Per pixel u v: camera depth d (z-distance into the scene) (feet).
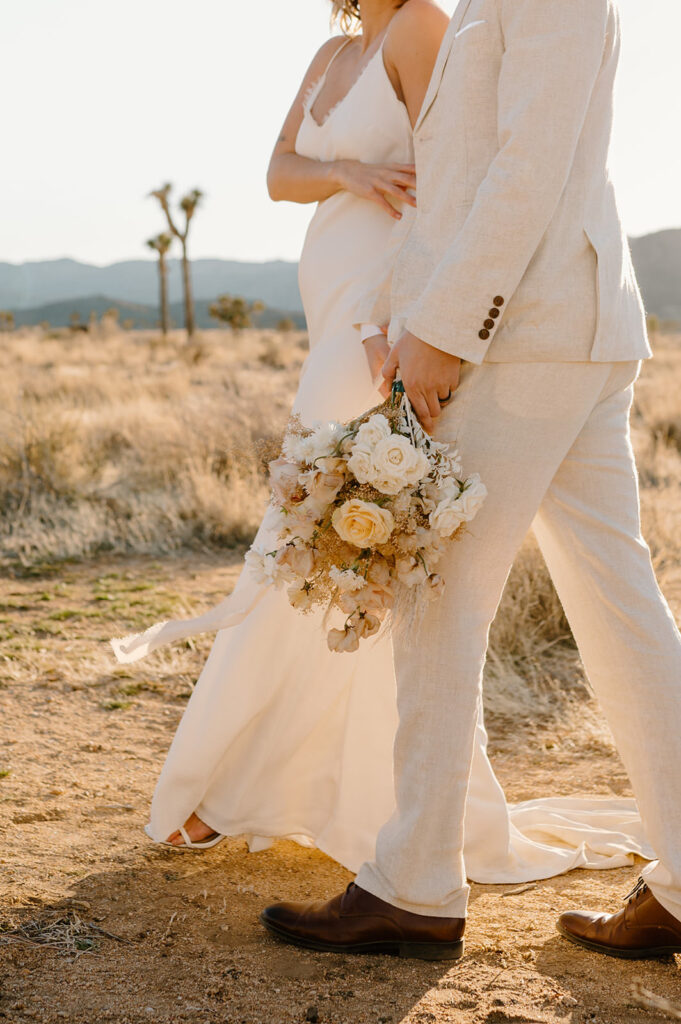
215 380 72.49
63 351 115.75
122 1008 6.31
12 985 6.53
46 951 7.00
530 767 11.50
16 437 28.81
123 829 9.39
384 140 8.54
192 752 8.46
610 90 6.73
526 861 8.87
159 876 8.41
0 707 12.96
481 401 6.64
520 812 9.71
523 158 6.14
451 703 6.79
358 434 6.51
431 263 6.89
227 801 8.74
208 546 24.09
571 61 6.15
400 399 6.75
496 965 6.98
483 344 6.43
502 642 15.53
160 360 106.01
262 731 8.68
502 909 7.97
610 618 6.81
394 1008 6.37
